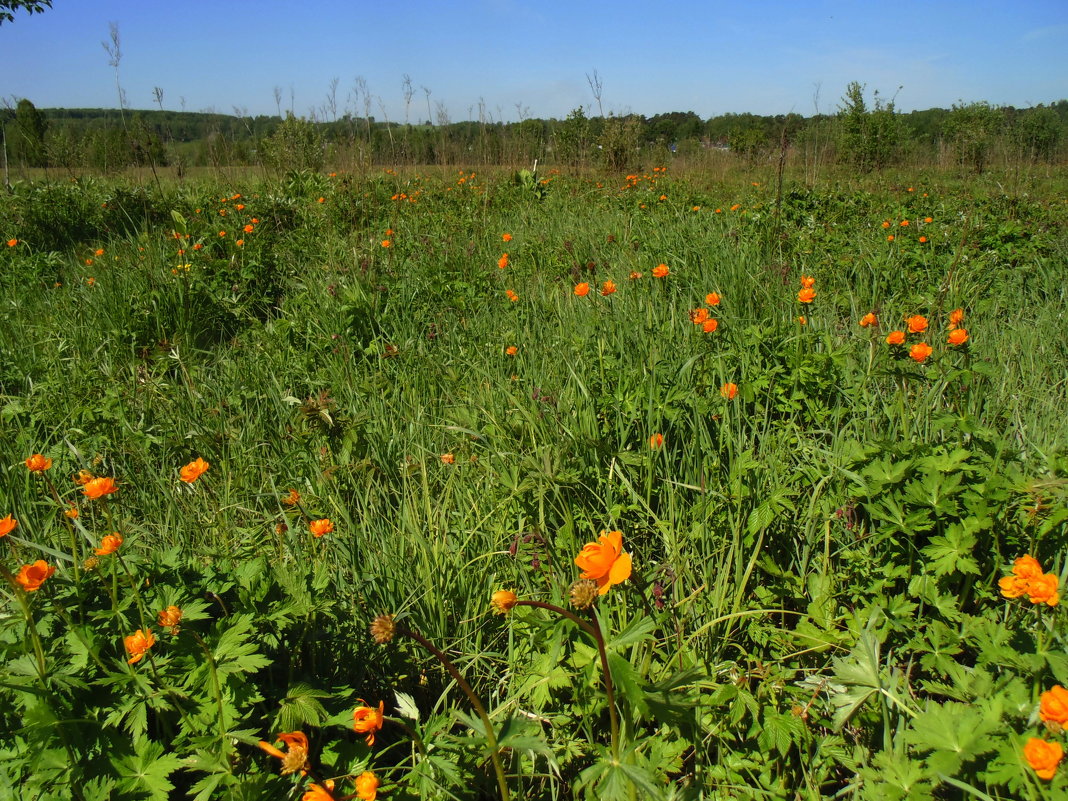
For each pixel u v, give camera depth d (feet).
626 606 6.99
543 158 47.03
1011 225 21.38
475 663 7.27
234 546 9.20
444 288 17.88
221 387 13.71
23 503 10.03
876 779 5.40
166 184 37.91
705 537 7.88
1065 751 4.44
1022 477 7.21
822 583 7.25
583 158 45.19
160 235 23.49
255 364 14.89
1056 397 11.09
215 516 9.73
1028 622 6.74
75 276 21.66
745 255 18.40
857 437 9.68
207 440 11.04
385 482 10.26
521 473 9.02
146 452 11.18
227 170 41.57
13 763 4.97
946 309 14.80
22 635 5.65
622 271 18.03
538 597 7.55
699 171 43.83
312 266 21.42
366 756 5.68
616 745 4.76
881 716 6.19
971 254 19.25
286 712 5.58
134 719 5.23
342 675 6.94
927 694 6.61
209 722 5.38
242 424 12.31
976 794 4.62
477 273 19.27
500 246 23.03
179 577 6.31
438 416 12.10
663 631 7.08
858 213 28.17
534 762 6.11
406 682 7.18
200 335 18.19
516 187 37.06
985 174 48.65
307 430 10.64
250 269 19.97
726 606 7.52
